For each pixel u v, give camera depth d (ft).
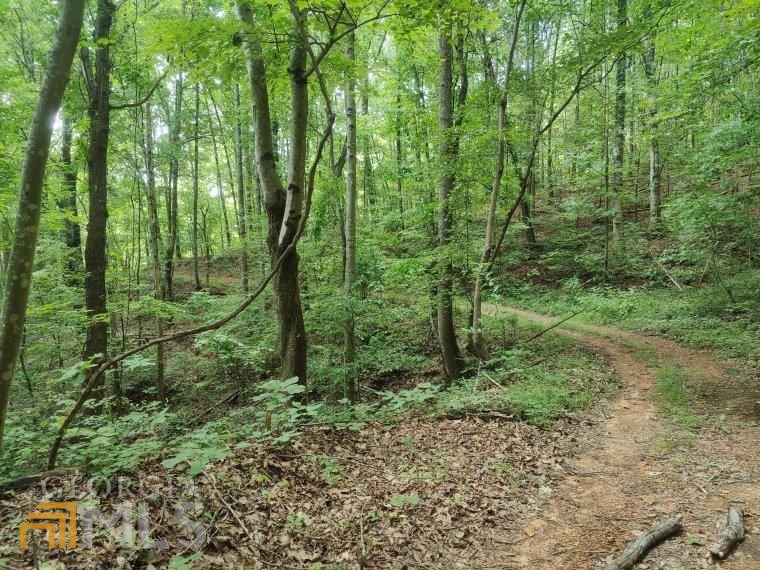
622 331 45.42
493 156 37.22
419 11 16.99
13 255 8.51
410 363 41.78
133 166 50.24
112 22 27.37
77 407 14.48
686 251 50.52
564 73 33.71
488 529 14.40
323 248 48.16
